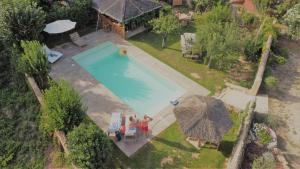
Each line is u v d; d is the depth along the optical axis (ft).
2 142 80.48
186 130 73.87
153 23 115.85
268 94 96.48
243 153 75.25
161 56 110.83
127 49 113.50
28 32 99.96
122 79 101.30
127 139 78.95
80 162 65.72
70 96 74.13
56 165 74.84
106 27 122.21
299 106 92.73
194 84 99.14
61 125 72.69
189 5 140.67
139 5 119.55
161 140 80.12
